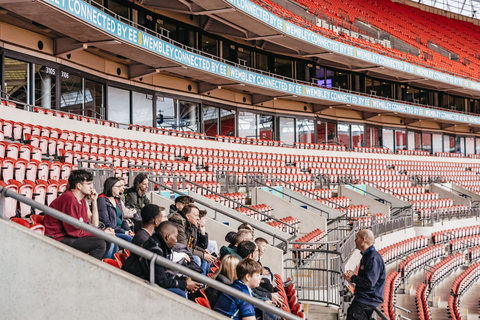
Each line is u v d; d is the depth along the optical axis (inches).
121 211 242.5
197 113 805.2
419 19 1405.0
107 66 641.0
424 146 1268.5
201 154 689.0
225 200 514.6
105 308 139.9
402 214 766.5
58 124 470.6
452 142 1336.1
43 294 139.9
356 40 997.8
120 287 140.3
